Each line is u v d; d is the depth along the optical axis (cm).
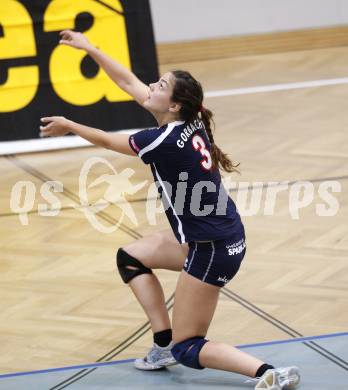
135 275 980
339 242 1335
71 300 1189
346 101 2030
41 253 1341
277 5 2439
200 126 913
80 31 1759
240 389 930
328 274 1234
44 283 1242
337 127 1864
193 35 2444
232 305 1155
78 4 1756
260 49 2448
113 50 1773
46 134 904
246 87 2173
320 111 1970
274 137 1820
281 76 2250
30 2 1744
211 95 2125
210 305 917
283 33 2452
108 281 1240
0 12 1736
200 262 902
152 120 1795
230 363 905
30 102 1772
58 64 1766
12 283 1247
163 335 975
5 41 1747
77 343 1075
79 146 1814
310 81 2192
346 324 1095
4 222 1463
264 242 1344
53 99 1773
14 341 1088
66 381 971
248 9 2436
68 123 893
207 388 938
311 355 1006
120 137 891
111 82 1775
